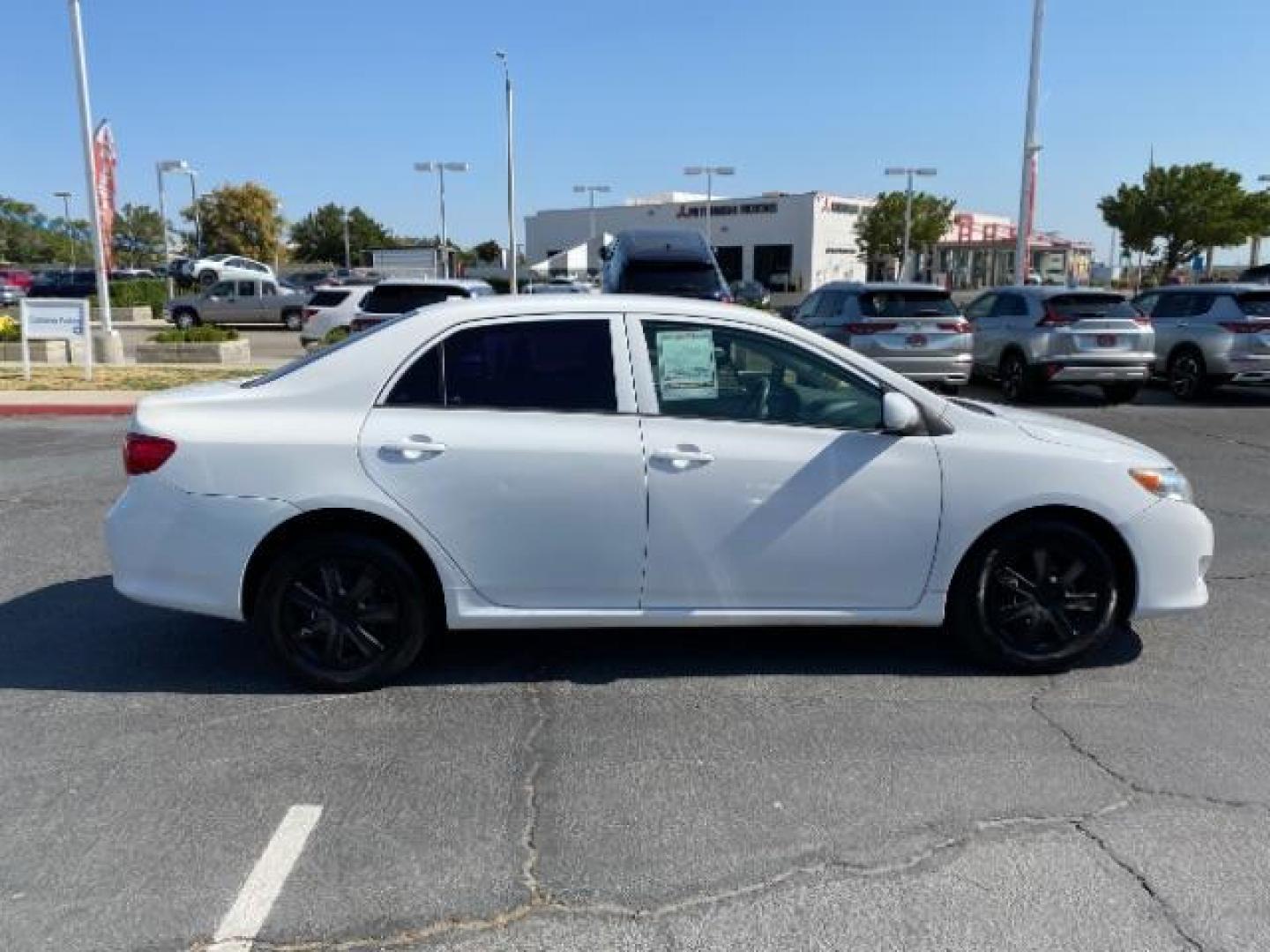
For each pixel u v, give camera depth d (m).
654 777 3.61
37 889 2.94
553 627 4.31
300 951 2.70
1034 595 4.49
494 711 4.15
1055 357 13.98
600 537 4.21
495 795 3.48
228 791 3.50
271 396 4.22
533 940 2.75
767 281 75.31
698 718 4.10
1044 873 3.05
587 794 3.49
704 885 2.99
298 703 4.21
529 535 4.19
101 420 12.80
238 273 45.34
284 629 4.26
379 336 4.26
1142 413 13.66
